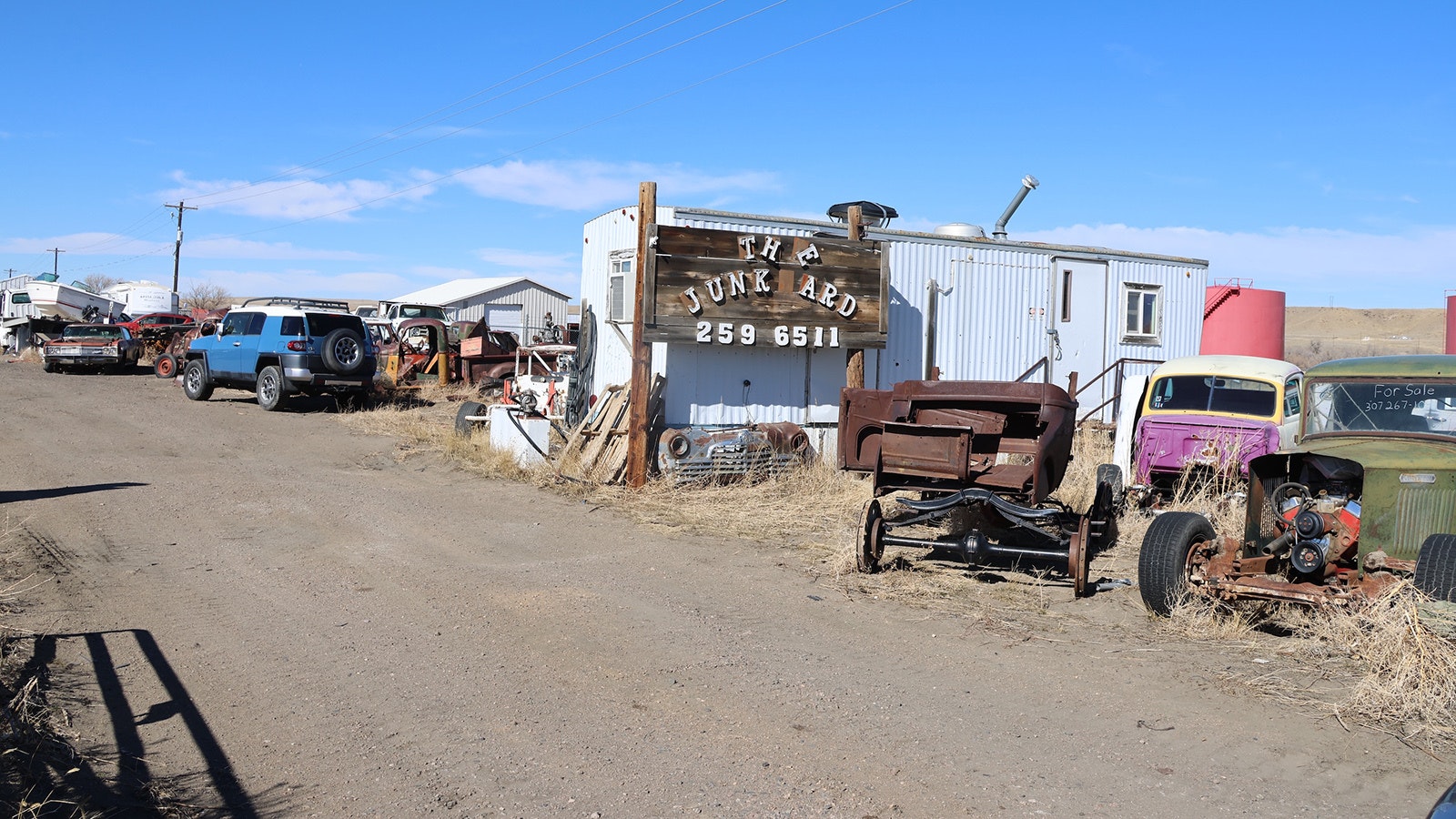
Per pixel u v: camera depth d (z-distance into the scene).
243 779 4.52
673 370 13.03
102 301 41.62
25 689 5.28
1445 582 5.90
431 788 4.43
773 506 11.45
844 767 4.65
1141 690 5.68
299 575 8.10
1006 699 5.53
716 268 12.52
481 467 13.58
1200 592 6.89
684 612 7.22
